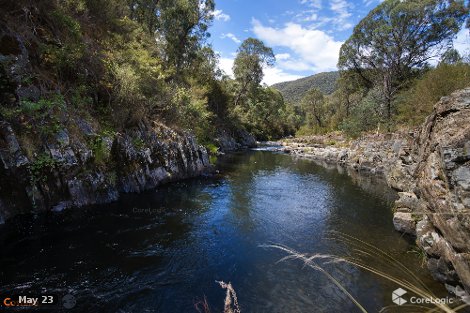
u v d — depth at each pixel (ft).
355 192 45.32
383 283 18.72
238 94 146.00
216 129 101.09
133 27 53.06
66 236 22.56
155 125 42.80
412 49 88.79
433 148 18.43
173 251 22.24
